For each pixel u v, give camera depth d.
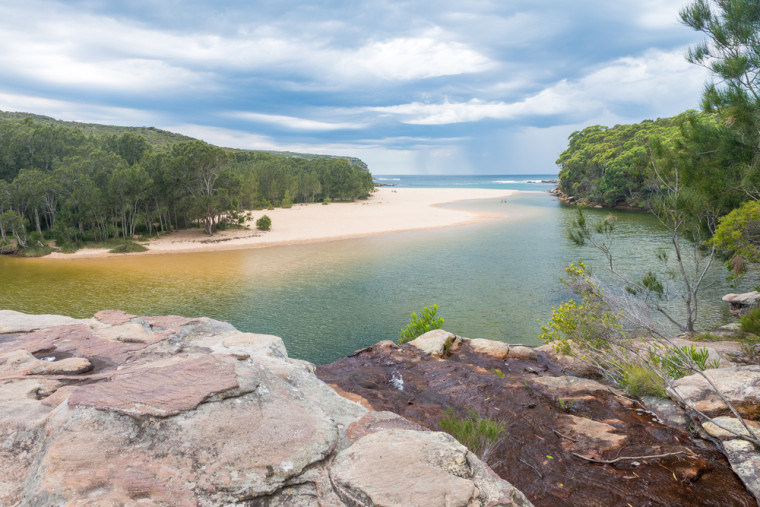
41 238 60.84
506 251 49.91
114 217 65.38
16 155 76.50
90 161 69.56
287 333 25.05
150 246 59.66
